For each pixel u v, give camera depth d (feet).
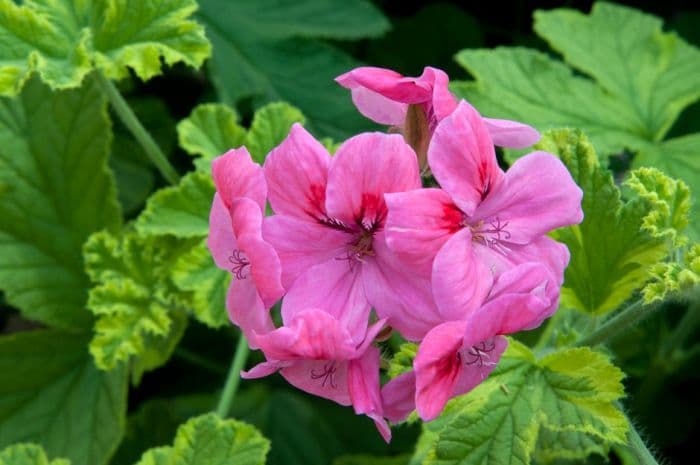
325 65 2.28
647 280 1.84
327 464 2.26
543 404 1.77
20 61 1.94
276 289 1.54
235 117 2.10
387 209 1.56
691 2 2.71
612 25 2.32
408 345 1.79
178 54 1.96
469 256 1.55
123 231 2.18
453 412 1.79
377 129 2.25
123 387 2.11
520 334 2.12
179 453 1.88
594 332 1.83
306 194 1.56
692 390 2.33
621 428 1.74
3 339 2.15
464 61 2.22
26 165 2.15
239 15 2.29
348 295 1.58
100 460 2.08
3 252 2.15
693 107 2.58
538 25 2.31
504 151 2.12
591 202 1.84
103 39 1.97
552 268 1.61
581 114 2.21
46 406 2.14
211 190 2.06
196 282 2.02
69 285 2.17
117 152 2.36
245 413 2.28
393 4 2.76
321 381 1.57
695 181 2.15
